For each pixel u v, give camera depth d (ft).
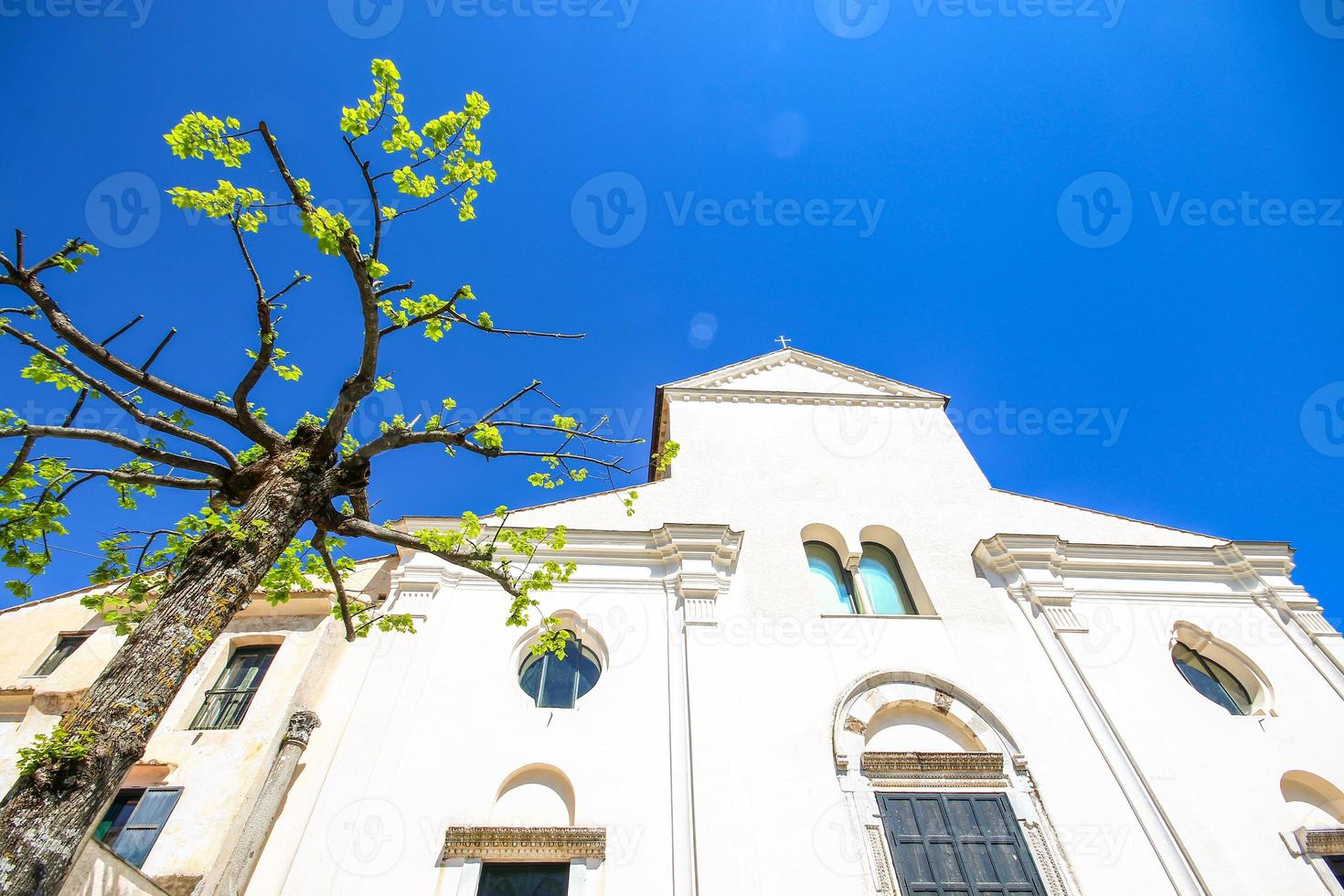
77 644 39.04
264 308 25.76
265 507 23.79
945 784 33.86
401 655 37.37
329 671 36.63
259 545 22.99
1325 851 31.42
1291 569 45.70
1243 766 34.78
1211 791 33.68
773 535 46.57
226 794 29.55
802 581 43.06
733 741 34.60
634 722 35.47
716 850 30.25
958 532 48.08
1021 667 39.04
